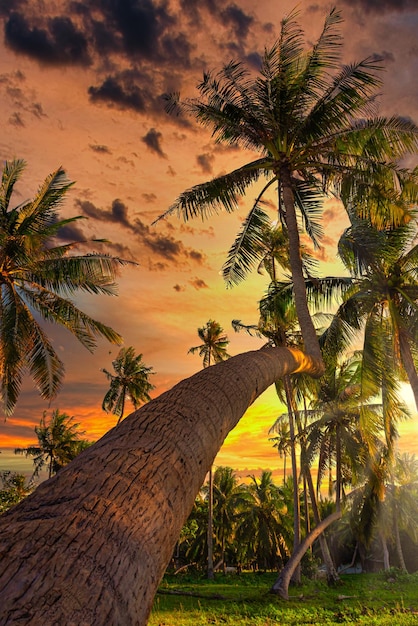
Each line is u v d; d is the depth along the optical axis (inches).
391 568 1401.3
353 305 650.2
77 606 48.8
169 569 2089.1
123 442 84.4
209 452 99.7
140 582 58.8
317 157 372.8
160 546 67.2
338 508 1056.8
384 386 644.7
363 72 346.3
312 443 1064.8
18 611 45.3
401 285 629.0
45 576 50.1
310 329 301.1
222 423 113.0
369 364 629.9
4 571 49.5
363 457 1031.0
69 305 706.2
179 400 109.7
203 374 136.8
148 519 67.9
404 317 638.5
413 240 616.1
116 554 58.2
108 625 49.8
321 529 997.8
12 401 661.3
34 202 665.0
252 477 2023.9
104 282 703.7
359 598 895.7
